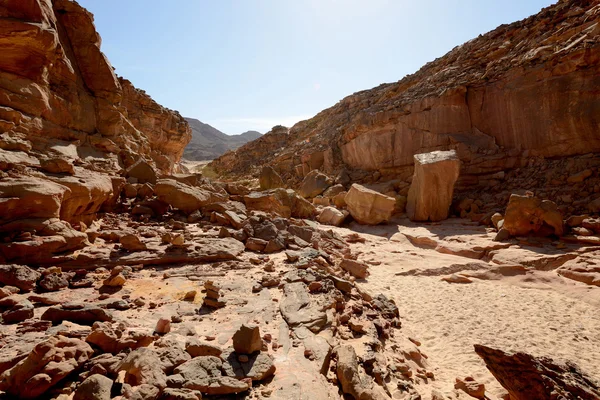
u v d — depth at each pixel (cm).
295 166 3191
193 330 397
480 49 2236
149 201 991
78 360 283
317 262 762
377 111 2422
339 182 2377
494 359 425
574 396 353
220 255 716
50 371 256
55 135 962
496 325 643
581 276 831
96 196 788
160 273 608
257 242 836
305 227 1064
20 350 305
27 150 796
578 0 1830
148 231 803
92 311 390
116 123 1277
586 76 1409
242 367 321
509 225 1150
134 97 2159
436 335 605
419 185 1595
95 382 243
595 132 1385
